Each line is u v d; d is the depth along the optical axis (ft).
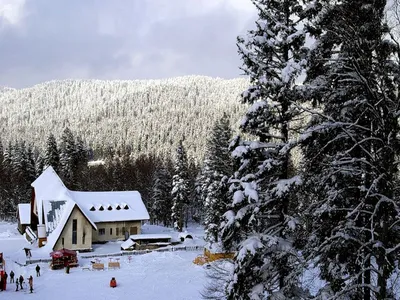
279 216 48.14
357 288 41.75
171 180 299.79
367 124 44.68
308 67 46.26
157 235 211.00
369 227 43.42
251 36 47.16
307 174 44.34
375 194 38.17
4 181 328.29
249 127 47.96
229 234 45.50
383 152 39.17
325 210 43.09
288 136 50.44
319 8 44.39
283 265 44.80
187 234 222.28
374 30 40.55
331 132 43.88
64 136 345.51
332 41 45.96
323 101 47.57
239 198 43.42
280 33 47.16
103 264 160.97
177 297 120.16
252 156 47.03
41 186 219.00
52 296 121.70
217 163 143.23
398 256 39.22
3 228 262.06
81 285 134.62
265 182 48.47
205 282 135.23
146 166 383.04
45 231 199.93
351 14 40.73
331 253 42.19
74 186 323.16
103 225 224.12
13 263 167.43
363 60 39.32
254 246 42.01
